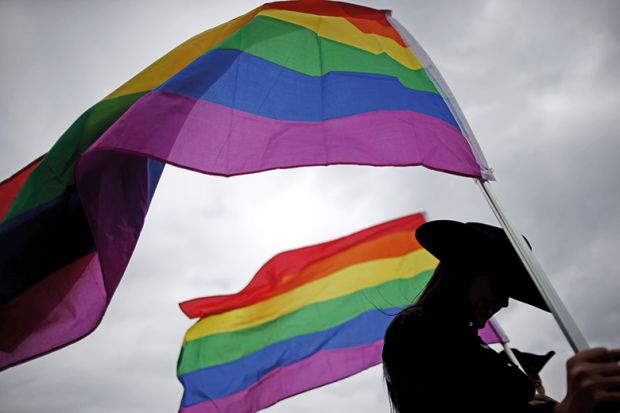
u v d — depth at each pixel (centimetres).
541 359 252
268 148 250
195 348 695
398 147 247
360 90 274
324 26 310
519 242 174
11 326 273
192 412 654
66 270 288
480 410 149
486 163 240
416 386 155
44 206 292
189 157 241
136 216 268
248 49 288
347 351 649
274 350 672
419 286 661
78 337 275
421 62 293
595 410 113
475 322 181
